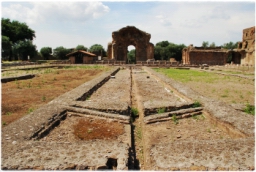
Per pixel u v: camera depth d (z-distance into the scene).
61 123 7.82
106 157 4.72
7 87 16.44
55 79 22.12
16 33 72.88
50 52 81.31
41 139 6.39
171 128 7.72
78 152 4.91
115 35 60.03
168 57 88.00
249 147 5.14
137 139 7.34
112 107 8.94
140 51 62.03
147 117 8.49
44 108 8.71
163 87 16.66
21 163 4.46
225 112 8.25
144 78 23.31
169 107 9.20
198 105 9.71
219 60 59.03
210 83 20.27
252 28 55.34
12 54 71.44
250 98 12.99
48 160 4.58
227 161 4.55
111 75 24.64
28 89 15.62
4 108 10.09
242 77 24.86
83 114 8.59
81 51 53.88
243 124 6.89
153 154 4.96
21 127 6.62
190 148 5.13
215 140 5.60
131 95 14.21
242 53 59.59
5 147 5.20
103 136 6.81
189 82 21.05
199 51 58.56
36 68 37.31
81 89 13.30
